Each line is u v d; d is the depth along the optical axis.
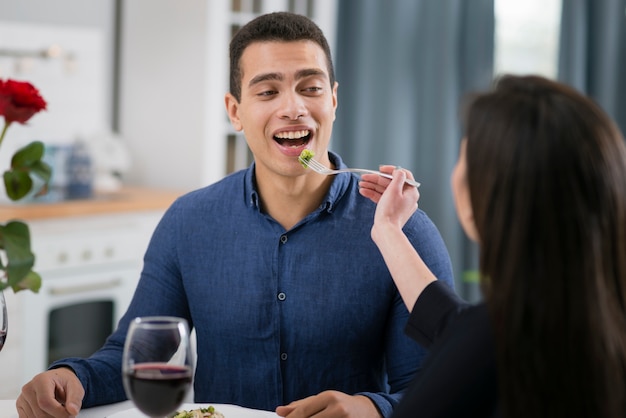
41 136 4.13
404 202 1.58
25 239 1.44
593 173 1.06
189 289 1.92
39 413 1.60
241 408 1.61
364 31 4.75
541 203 1.07
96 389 1.73
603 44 4.46
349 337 1.84
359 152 4.80
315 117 1.80
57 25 4.32
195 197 1.95
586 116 1.08
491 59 4.66
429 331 1.38
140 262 3.82
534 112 1.09
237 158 4.50
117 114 4.61
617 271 1.08
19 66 4.04
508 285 1.08
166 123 4.46
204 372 1.92
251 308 1.86
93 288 3.59
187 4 4.37
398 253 1.51
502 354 1.08
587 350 1.06
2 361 3.28
